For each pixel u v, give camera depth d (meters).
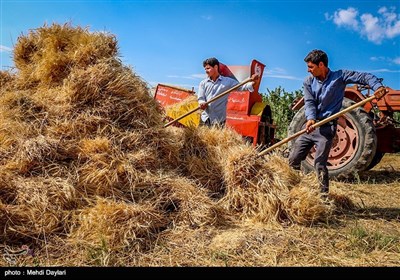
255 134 6.20
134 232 3.19
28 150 3.53
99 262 2.88
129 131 4.02
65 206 3.34
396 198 5.12
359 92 6.39
